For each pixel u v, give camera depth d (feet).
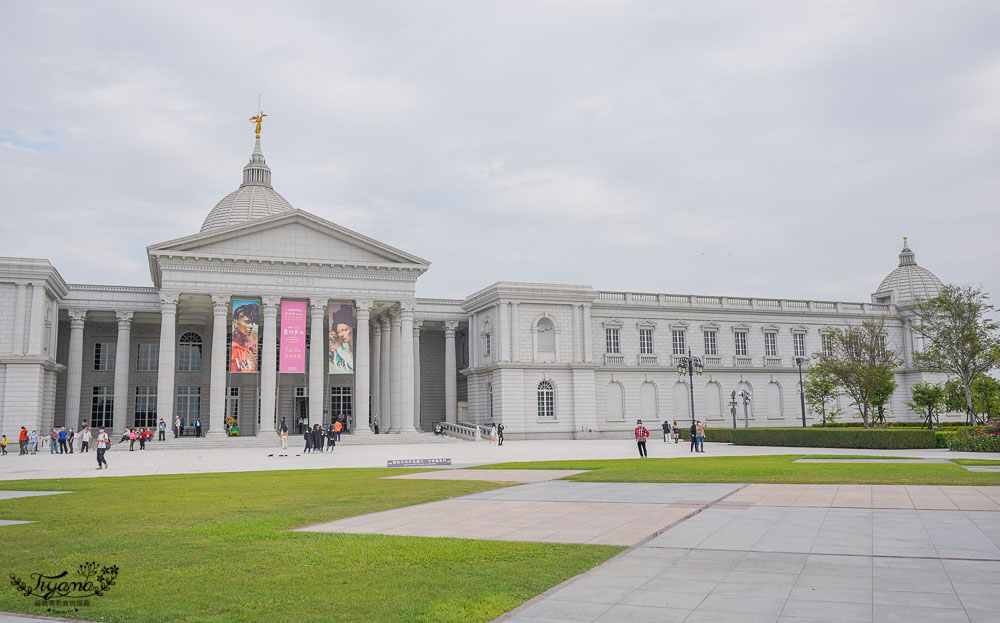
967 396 232.73
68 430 192.34
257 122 321.11
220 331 219.20
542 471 110.52
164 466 137.69
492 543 49.39
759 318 296.92
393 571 41.68
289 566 43.55
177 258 217.77
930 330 249.34
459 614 32.78
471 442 231.50
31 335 206.28
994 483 80.33
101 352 260.42
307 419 254.47
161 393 212.23
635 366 273.33
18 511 69.72
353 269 233.96
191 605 35.50
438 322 286.25
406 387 236.84
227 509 69.82
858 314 309.83
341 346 228.84
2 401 201.87
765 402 292.61
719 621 31.17
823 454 151.94
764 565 41.45
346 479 102.17
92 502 76.89
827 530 52.16
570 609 33.35
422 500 74.49
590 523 57.77
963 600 33.40
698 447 182.80
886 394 235.81
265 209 294.46
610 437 265.54
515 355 252.83
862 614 31.63
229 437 215.31
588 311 264.72
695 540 49.39
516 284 255.70
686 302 288.51
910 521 55.36
